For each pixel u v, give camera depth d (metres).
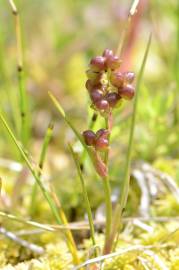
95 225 0.34
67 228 0.30
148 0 0.43
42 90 0.50
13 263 0.33
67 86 0.52
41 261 0.32
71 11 0.60
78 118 0.48
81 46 0.54
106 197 0.29
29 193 0.37
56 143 0.46
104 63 0.27
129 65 0.42
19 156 0.37
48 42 0.58
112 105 0.28
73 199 0.36
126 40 0.42
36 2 0.61
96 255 0.30
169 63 0.45
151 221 0.34
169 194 0.36
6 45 0.53
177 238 0.33
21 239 0.33
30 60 0.51
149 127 0.39
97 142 0.28
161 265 0.31
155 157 0.39
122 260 0.31
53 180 0.38
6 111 0.44
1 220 0.35
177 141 0.39
